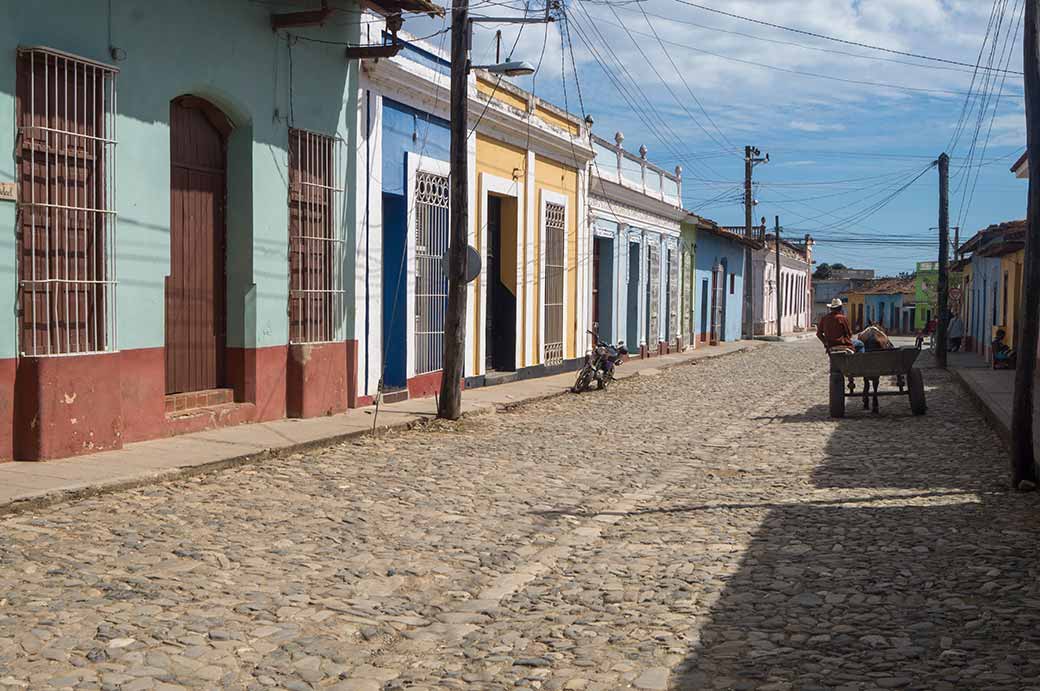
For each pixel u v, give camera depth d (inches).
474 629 203.9
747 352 1478.8
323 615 207.9
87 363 356.2
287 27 471.2
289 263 487.8
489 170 725.9
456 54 531.5
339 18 518.3
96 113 365.4
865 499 336.2
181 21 407.5
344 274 533.3
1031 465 347.6
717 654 187.2
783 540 278.2
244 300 459.8
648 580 238.8
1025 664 176.4
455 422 537.3
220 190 457.4
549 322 864.3
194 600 211.0
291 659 182.7
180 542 257.1
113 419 369.1
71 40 353.7
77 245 358.6
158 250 398.0
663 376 964.0
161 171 398.3
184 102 432.8
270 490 333.7
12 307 334.0
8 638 181.8
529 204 802.2
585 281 949.2
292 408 491.8
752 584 233.6
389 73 565.3
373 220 560.4
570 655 188.2
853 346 636.1
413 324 612.7
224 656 181.5
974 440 478.9
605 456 443.2
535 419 584.7
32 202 338.6
